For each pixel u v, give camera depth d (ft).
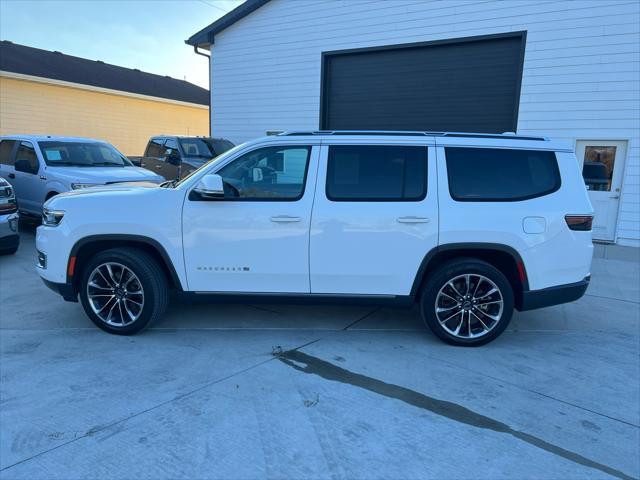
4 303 17.84
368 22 38.88
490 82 35.22
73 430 9.73
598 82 31.19
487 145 14.19
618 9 30.12
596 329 16.24
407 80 38.45
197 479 8.36
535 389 11.83
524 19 32.86
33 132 62.90
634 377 12.60
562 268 14.01
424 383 12.01
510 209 13.80
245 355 13.47
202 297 14.67
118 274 14.62
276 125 44.65
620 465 8.97
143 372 12.31
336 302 14.48
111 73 79.61
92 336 14.74
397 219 13.80
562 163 14.17
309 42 41.78
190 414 10.38
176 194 14.30
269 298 14.53
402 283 14.15
